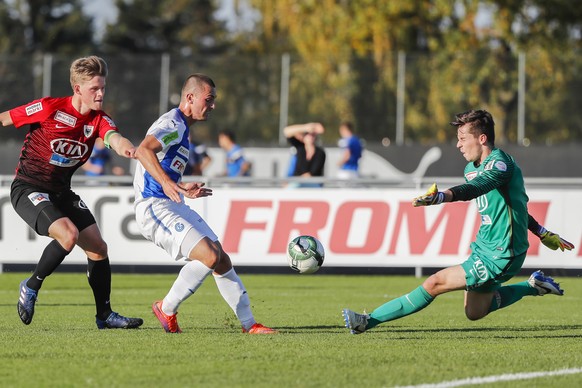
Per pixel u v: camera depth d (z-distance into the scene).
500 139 77.62
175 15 166.75
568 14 94.06
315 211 43.66
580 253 42.72
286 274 45.28
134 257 44.31
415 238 43.34
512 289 23.05
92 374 16.78
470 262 21.14
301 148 50.03
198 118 22.28
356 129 73.62
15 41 152.50
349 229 43.56
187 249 22.00
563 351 20.02
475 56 77.19
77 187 44.31
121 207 44.31
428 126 77.75
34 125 22.61
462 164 70.69
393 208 43.41
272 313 29.00
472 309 22.44
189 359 18.45
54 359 18.41
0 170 72.94
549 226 42.88
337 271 45.16
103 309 23.92
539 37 94.00
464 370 17.39
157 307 22.92
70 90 73.00
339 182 44.47
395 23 97.06
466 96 77.31
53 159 22.53
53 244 22.52
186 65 74.44
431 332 23.64
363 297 35.03
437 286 21.30
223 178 43.78
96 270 23.67
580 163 69.75
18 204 22.59
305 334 22.81
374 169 71.38
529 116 72.69
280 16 101.69
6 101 73.88
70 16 155.12
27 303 22.69
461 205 43.06
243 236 43.91
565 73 72.31
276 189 43.84
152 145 21.23
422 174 71.00
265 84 75.62
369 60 73.81
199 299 34.22
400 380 16.31
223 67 75.50
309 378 16.47
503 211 20.83
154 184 22.30
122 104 73.31
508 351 19.92
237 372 17.00
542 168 70.12
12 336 22.05
